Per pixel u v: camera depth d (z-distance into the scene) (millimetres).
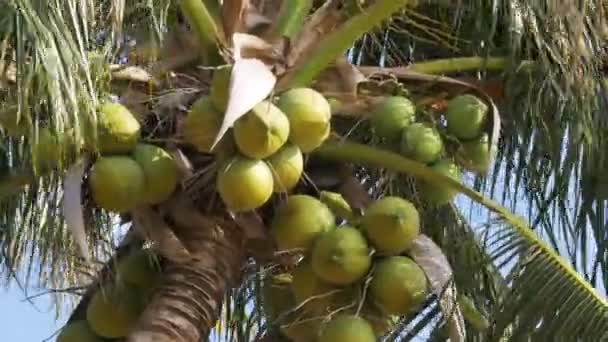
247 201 6168
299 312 6617
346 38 6398
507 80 7238
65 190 6184
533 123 7289
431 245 6477
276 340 7152
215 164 6434
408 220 6371
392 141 6758
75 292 6996
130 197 6316
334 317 6398
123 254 6863
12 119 6312
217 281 6570
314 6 7348
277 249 6609
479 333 7371
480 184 7523
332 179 6742
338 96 6816
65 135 6230
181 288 6504
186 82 6676
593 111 7320
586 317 6504
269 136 6086
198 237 6586
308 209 6453
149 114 6602
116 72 6609
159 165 6387
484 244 7273
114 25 6531
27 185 6867
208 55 6500
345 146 6672
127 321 6723
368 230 6398
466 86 6945
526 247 6664
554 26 7125
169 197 6570
